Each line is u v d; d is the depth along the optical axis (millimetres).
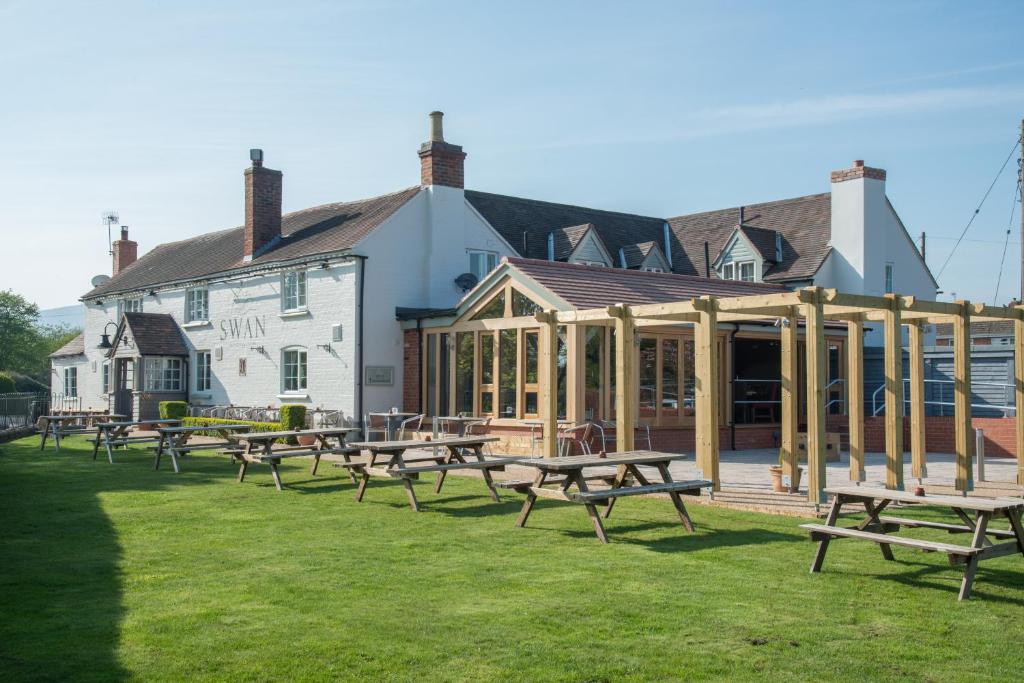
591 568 8359
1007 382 25062
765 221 31172
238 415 25812
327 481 14719
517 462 10883
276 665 5762
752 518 11023
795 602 7215
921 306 12914
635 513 11438
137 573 8203
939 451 20812
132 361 29672
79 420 28969
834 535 8133
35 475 15711
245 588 7656
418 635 6363
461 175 24781
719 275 29562
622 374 13766
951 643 6227
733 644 6180
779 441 22031
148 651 6020
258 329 26234
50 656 5902
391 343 23141
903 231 29516
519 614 6859
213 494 13180
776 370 22781
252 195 27016
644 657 5914
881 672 5672
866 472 16203
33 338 62094
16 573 8203
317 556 8891
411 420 20766
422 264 23969
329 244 23781
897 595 7438
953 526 8227
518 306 19719
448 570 8289
